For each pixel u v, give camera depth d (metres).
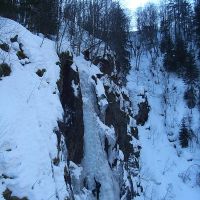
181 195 33.19
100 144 24.23
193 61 51.41
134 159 32.22
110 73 34.72
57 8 28.61
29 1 23.95
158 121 42.44
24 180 11.74
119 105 32.66
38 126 14.25
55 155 14.16
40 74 17.75
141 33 66.25
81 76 26.20
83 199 20.81
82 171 22.06
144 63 56.97
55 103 16.64
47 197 11.97
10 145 12.42
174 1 72.44
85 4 38.81
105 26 40.56
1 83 14.79
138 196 29.42
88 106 25.03
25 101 14.95
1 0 21.31
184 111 44.38
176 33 65.62
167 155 38.16
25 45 18.38
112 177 24.23
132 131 36.31
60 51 22.44
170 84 50.44
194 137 40.47
